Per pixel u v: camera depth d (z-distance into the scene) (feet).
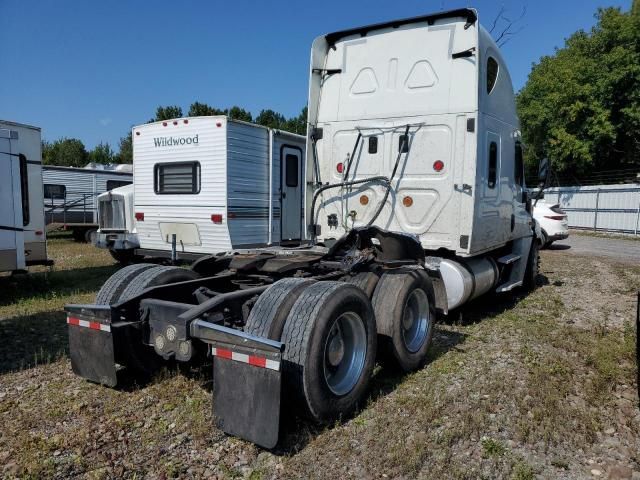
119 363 14.06
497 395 13.66
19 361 16.12
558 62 97.96
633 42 88.84
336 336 12.38
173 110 125.18
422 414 12.37
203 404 12.84
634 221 72.08
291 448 10.84
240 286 15.85
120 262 39.75
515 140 24.13
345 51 21.57
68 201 65.26
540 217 52.65
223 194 29.73
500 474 10.07
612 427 12.09
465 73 19.12
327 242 21.18
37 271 35.29
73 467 10.08
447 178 19.48
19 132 28.60
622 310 24.32
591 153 91.61
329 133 21.86
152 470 10.02
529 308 24.57
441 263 19.45
